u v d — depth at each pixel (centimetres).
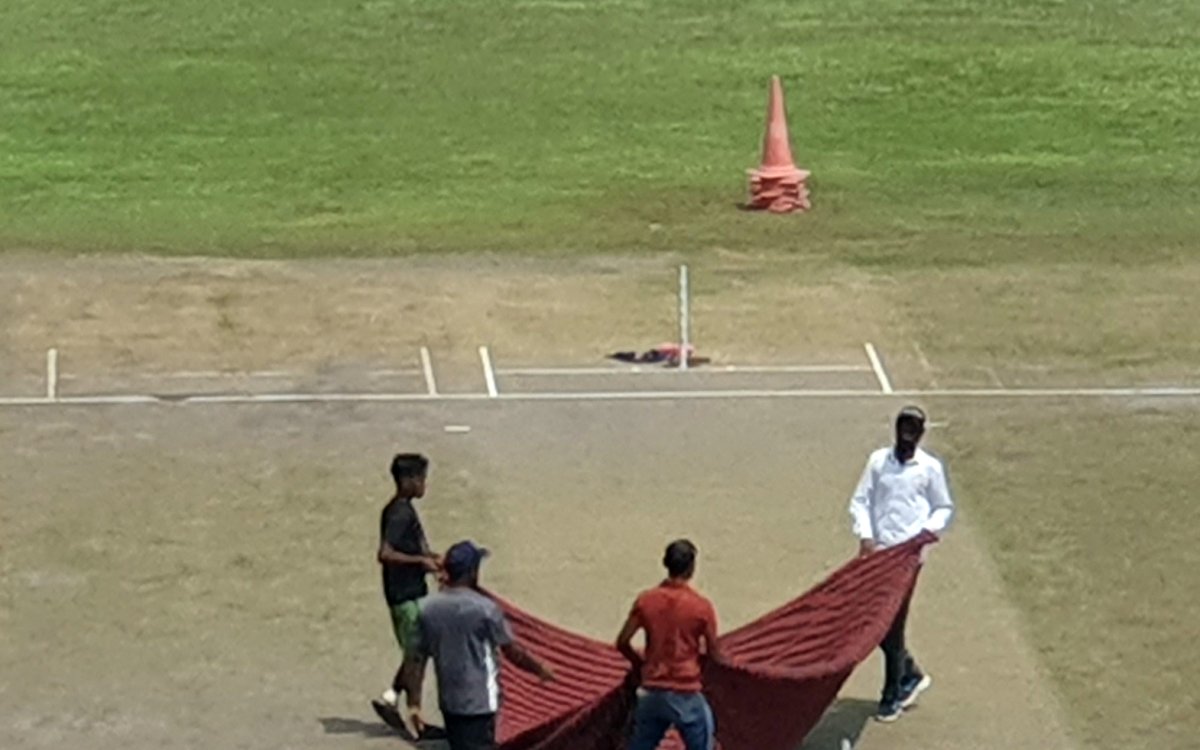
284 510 6669
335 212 10081
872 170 10762
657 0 13488
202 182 10531
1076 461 7156
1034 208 10206
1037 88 12025
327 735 5219
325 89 11931
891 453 5344
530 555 6303
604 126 11400
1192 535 6512
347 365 8112
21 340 8306
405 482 5138
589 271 9194
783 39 12800
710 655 4631
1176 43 12788
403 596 5100
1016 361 8206
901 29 12962
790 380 7969
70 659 5631
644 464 7088
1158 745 5200
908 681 5344
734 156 10938
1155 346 8394
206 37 12719
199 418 7531
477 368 8088
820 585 5209
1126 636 5806
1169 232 9869
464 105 11725
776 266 9300
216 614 5912
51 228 9750
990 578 6169
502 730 4884
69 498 6756
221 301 8750
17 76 11994
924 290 8994
